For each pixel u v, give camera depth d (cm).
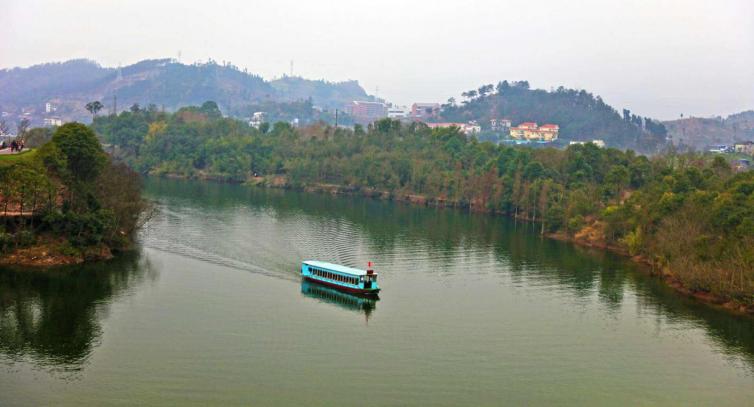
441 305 14612
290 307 13950
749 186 18600
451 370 11081
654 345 12550
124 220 17812
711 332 13300
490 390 10381
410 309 14225
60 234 15950
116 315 12875
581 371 11256
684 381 11006
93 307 13238
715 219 17000
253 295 14612
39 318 12500
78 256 15862
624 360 11794
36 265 15125
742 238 15438
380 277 16812
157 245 18600
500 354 11856
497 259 19388
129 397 9588
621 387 10694
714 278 15188
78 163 17175
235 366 10838
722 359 11962
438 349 11981
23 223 15525
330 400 9806
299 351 11606
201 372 10544
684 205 18838
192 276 15762
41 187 15312
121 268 15988
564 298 15425
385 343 12162
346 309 14038
